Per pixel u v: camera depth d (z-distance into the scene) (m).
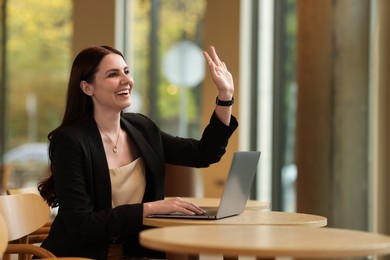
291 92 10.47
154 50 12.57
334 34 8.27
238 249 2.95
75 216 4.38
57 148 4.53
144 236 3.27
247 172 4.48
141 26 12.76
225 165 10.80
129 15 12.92
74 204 4.41
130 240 4.78
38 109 14.90
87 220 4.37
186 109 12.06
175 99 12.24
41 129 14.91
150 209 4.36
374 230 8.12
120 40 12.83
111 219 4.35
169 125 12.32
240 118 10.71
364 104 8.29
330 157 8.31
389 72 7.80
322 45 8.32
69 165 4.47
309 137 8.42
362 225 8.30
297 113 8.57
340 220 8.30
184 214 4.38
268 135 10.70
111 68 4.72
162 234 3.35
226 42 10.89
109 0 12.75
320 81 8.34
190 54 12.05
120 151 4.78
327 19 8.29
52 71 14.74
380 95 7.92
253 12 10.85
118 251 4.74
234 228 3.66
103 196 4.57
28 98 14.99
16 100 15.14
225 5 10.91
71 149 4.49
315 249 2.94
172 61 12.29
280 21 10.62
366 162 8.34
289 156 10.48
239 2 10.77
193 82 11.98
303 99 8.48
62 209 4.45
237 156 4.22
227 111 4.88
